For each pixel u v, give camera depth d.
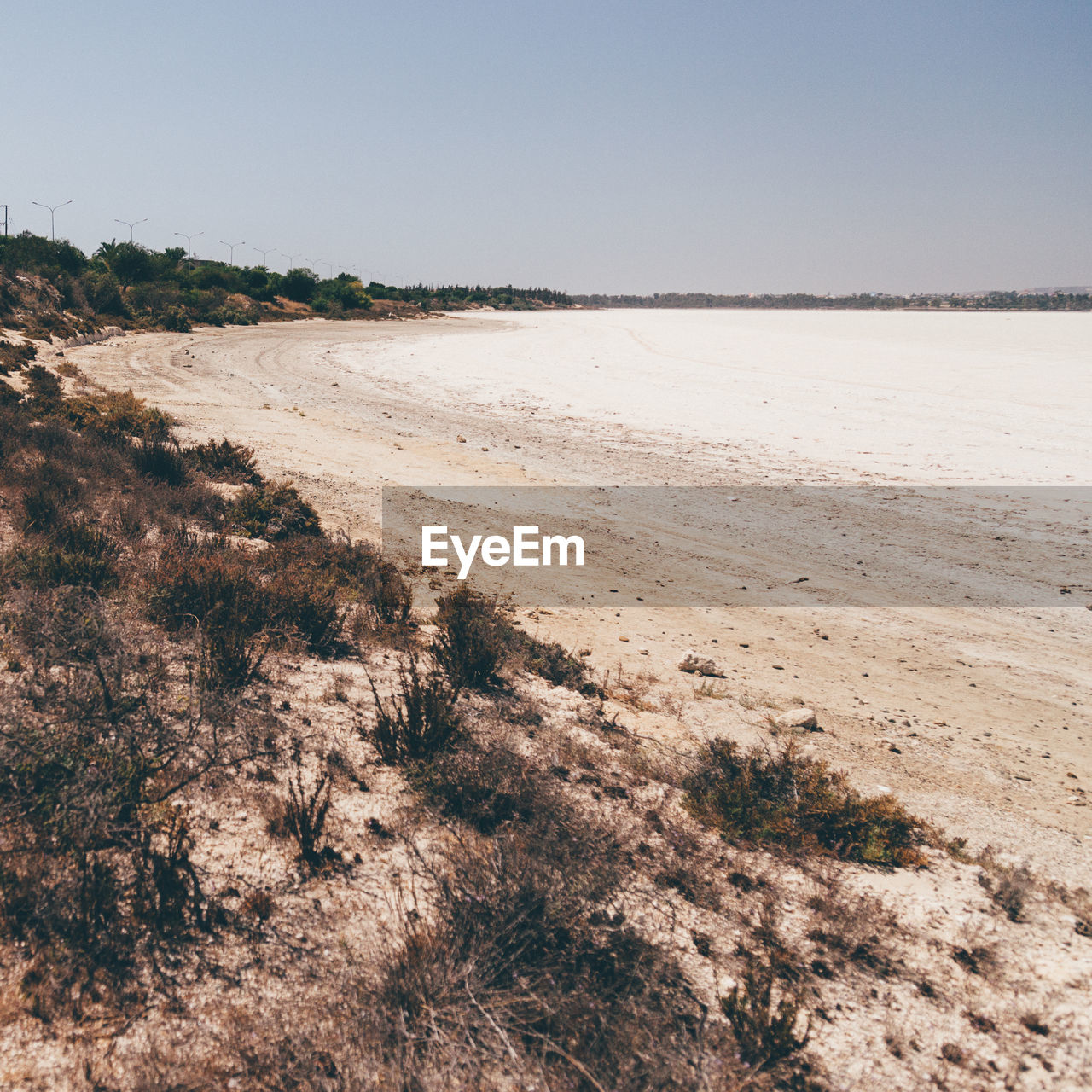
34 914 3.49
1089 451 25.42
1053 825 6.62
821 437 28.03
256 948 3.63
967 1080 3.44
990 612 13.08
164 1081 2.89
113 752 4.45
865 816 5.71
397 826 4.79
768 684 9.65
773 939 4.31
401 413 31.16
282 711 6.05
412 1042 3.15
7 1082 2.79
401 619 9.66
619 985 3.67
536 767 5.71
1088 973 4.24
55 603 6.46
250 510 13.70
